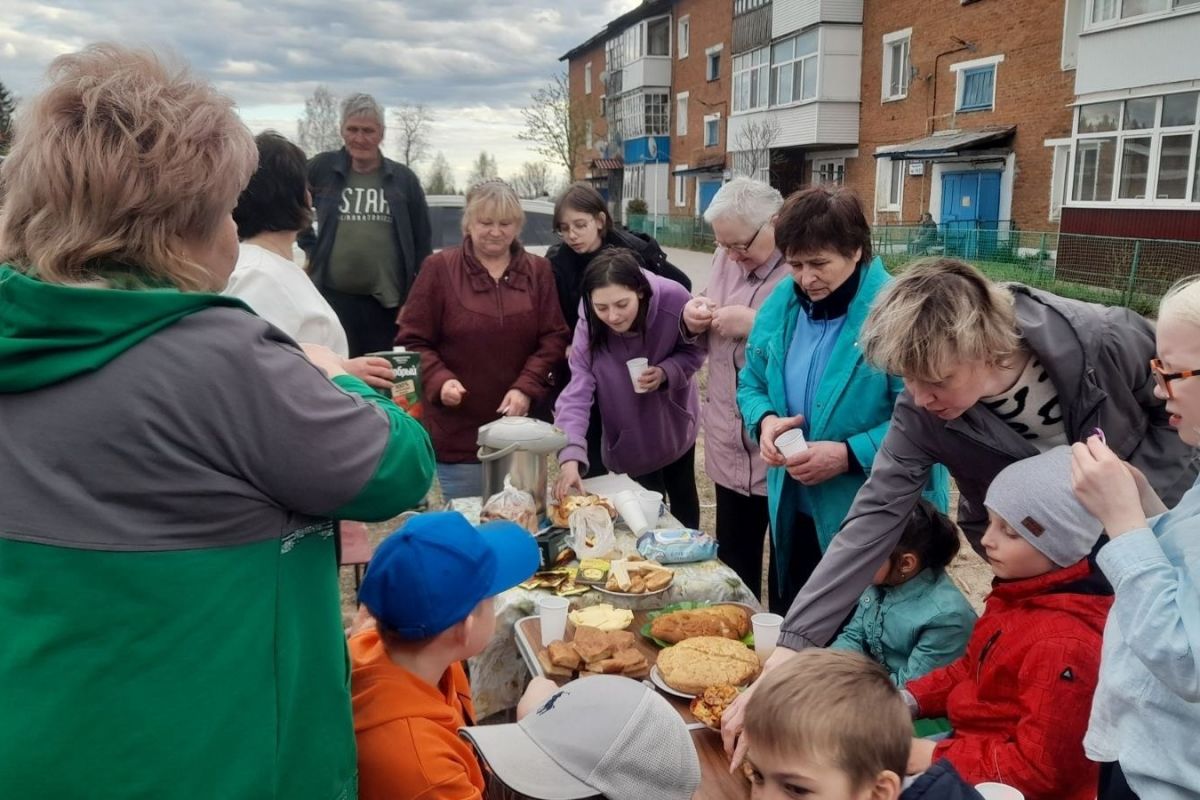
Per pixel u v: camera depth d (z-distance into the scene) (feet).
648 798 4.83
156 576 3.57
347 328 16.44
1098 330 6.07
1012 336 5.96
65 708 3.46
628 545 9.16
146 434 3.52
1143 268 40.50
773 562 11.24
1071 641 5.67
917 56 68.80
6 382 3.47
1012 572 6.07
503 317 12.25
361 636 5.54
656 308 11.46
